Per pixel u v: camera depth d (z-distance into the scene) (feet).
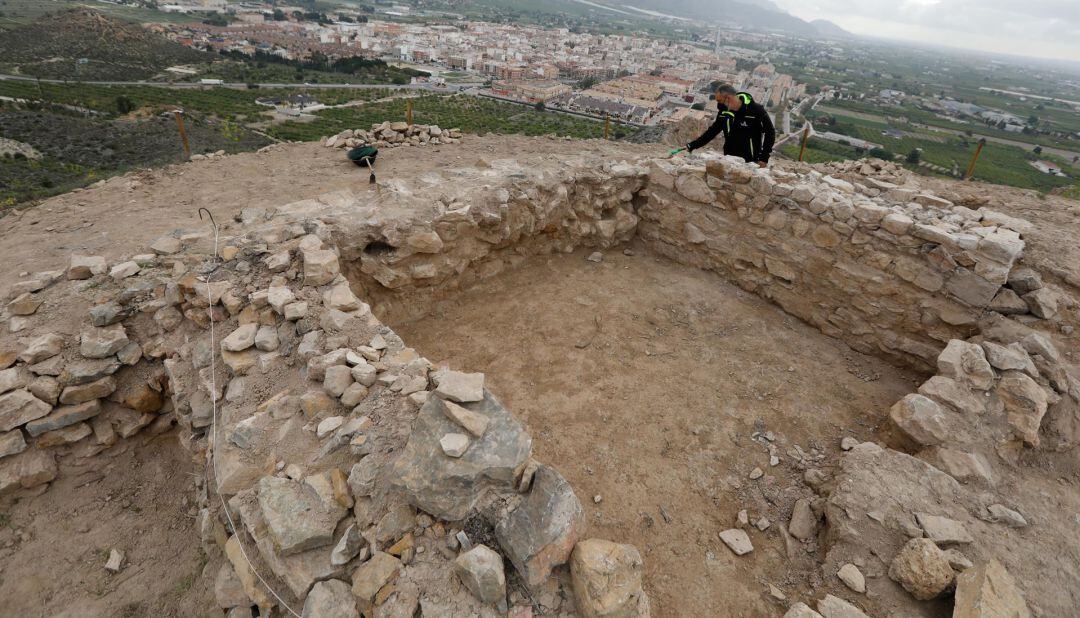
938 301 22.57
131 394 18.33
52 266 22.85
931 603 12.62
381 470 12.32
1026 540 13.84
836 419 20.70
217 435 14.34
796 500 17.04
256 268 19.81
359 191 29.73
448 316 25.88
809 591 13.99
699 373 22.81
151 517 17.37
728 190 28.35
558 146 42.86
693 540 15.78
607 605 10.47
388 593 10.42
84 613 14.69
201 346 17.54
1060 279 21.49
